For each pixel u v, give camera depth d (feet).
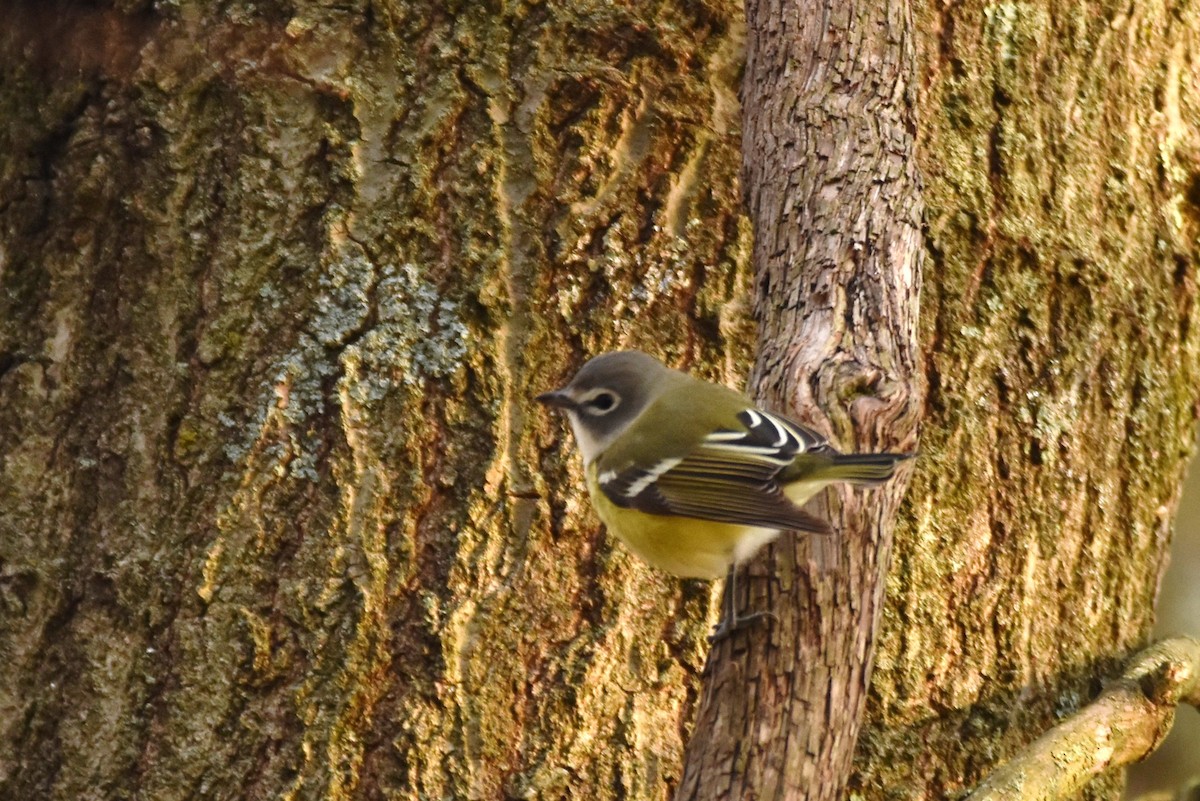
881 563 21.65
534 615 26.58
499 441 26.73
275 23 27.48
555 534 26.86
